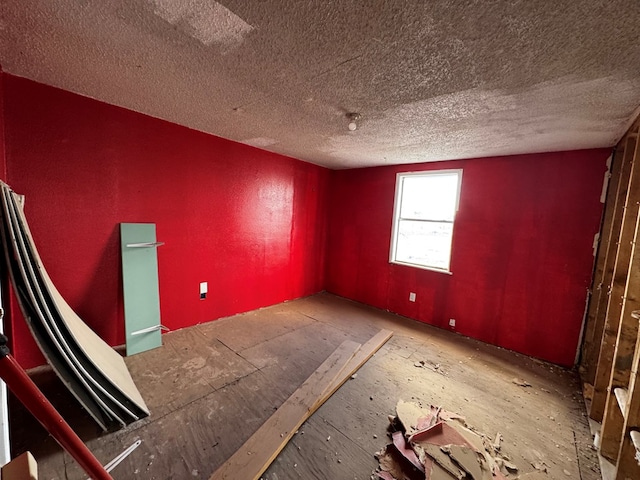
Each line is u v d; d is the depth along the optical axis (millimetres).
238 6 1074
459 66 1430
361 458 1572
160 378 2170
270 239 3893
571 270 2785
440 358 2830
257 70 1582
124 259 2449
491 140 2613
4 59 1593
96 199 2295
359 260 4500
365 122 2322
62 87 2002
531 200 2980
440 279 3639
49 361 1537
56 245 2133
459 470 1442
